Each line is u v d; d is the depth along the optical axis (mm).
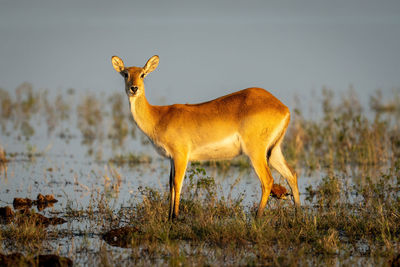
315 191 34812
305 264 22219
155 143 30094
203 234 25750
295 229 26406
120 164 43469
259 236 25109
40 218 28547
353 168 41312
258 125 28531
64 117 64625
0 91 68438
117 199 33438
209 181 32094
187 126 29281
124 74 30812
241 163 42906
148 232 26000
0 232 25656
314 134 48875
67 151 47719
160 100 69500
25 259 22312
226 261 22875
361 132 45062
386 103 67562
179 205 31062
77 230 27297
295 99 70875
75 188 35938
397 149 45500
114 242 25500
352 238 25656
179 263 22375
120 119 57844
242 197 33594
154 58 31219
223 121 28984
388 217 27547
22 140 51875
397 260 21812
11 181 37281
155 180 38500
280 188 33344
